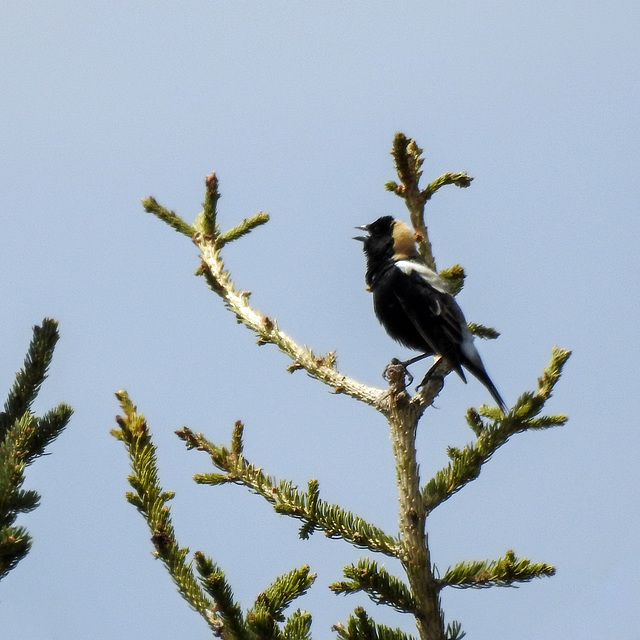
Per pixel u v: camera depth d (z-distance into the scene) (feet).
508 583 26.13
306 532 28.78
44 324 37.01
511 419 31.14
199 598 25.22
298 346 40.04
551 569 25.80
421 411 32.99
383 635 24.72
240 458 30.58
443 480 30.12
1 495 29.63
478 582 26.16
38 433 34.45
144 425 27.43
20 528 28.17
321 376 38.47
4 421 35.37
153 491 26.48
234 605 23.44
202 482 30.27
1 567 27.81
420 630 26.12
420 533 28.27
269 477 30.07
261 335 41.14
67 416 34.99
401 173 44.57
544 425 33.47
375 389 36.60
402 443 31.96
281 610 26.20
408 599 26.08
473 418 36.29
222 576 23.29
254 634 23.73
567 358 32.14
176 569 25.75
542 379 31.94
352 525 28.58
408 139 44.11
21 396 36.09
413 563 26.78
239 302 42.91
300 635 24.75
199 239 45.80
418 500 29.22
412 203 45.42
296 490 29.45
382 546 28.14
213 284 43.68
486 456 30.60
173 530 26.20
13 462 30.17
